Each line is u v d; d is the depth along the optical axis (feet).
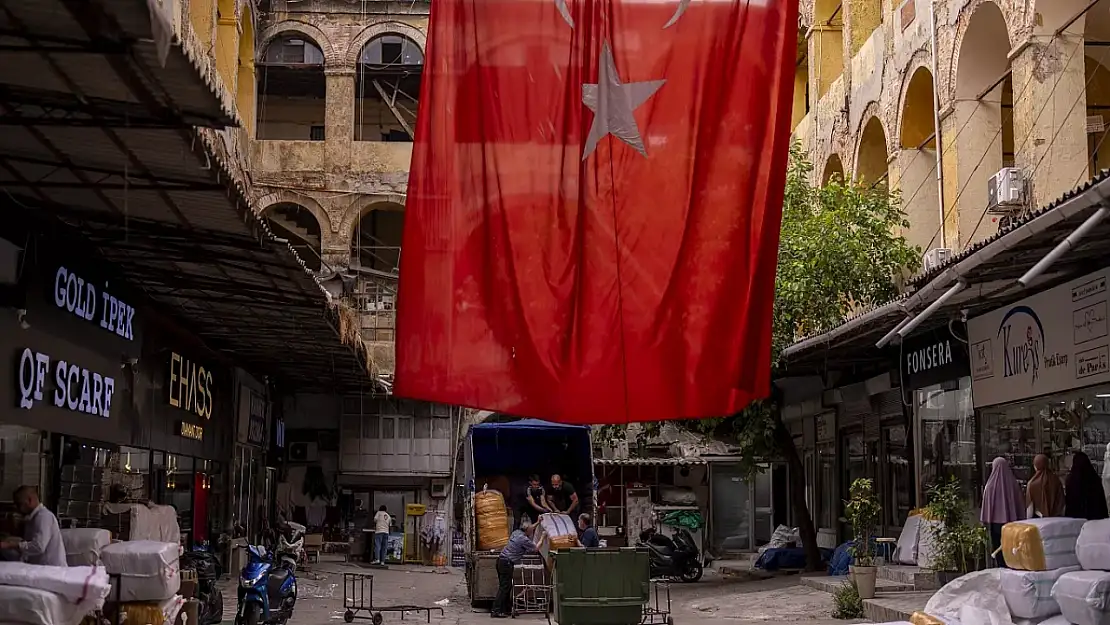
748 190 24.11
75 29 20.06
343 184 111.75
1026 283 34.09
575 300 23.80
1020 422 50.60
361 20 113.80
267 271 43.65
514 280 23.75
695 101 24.20
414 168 23.73
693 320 23.90
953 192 62.59
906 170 71.36
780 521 108.99
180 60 21.26
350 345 65.51
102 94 23.85
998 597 34.50
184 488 63.05
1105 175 31.63
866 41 79.87
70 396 40.86
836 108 84.99
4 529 30.42
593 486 67.72
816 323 67.51
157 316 53.47
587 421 23.56
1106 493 42.75
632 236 23.98
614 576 40.88
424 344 23.44
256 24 111.75
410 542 103.14
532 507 69.41
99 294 43.55
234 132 93.45
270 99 125.18
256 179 110.93
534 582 57.41
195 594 39.17
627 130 24.12
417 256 23.62
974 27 60.64
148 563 32.35
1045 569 32.96
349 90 113.19
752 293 24.00
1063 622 31.91
